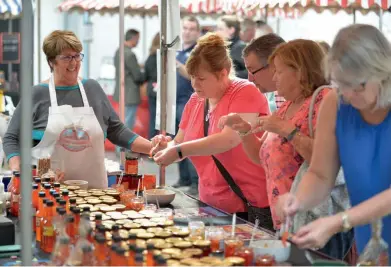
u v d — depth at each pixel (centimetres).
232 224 276
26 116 198
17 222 312
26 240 198
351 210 220
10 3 627
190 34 711
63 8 709
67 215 246
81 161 372
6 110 595
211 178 349
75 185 353
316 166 246
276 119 275
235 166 334
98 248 218
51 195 289
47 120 378
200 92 340
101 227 236
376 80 216
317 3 548
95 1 698
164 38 396
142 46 1152
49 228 256
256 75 335
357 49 213
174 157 330
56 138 367
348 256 276
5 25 724
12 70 703
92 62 1142
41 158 355
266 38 335
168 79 399
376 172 236
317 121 249
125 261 211
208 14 754
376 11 579
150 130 873
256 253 226
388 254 229
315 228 216
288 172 284
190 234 257
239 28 618
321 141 245
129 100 905
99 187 377
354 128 238
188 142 332
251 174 333
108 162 452
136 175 368
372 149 236
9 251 259
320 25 891
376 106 225
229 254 230
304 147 268
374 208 219
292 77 284
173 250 234
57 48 373
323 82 282
